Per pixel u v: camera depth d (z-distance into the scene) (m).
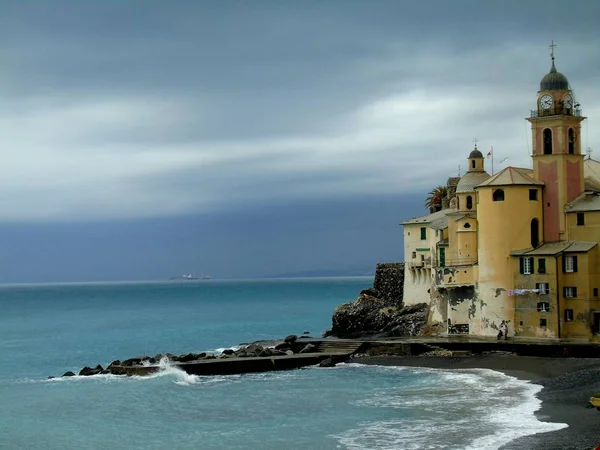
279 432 69.56
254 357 106.75
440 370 98.56
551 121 112.81
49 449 67.56
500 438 63.41
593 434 62.78
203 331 182.38
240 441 67.25
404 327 128.50
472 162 131.75
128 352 141.00
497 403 76.94
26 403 86.56
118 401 85.94
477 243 117.62
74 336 173.62
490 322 112.31
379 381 92.62
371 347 112.06
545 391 81.62
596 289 106.88
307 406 79.88
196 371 101.62
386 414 74.44
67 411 81.81
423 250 134.50
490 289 112.31
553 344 101.44
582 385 82.25
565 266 108.00
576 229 110.44
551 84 113.38
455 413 73.31
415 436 65.75
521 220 111.19
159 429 72.75
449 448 61.53
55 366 122.69
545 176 112.94
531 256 109.25
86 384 97.12
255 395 86.75
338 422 72.12
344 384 91.56
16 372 115.50
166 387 93.00
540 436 63.34
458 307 117.19
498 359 101.56
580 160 113.31
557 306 107.31
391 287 144.12
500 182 111.69
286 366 105.12
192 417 77.00
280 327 190.62
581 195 112.62
